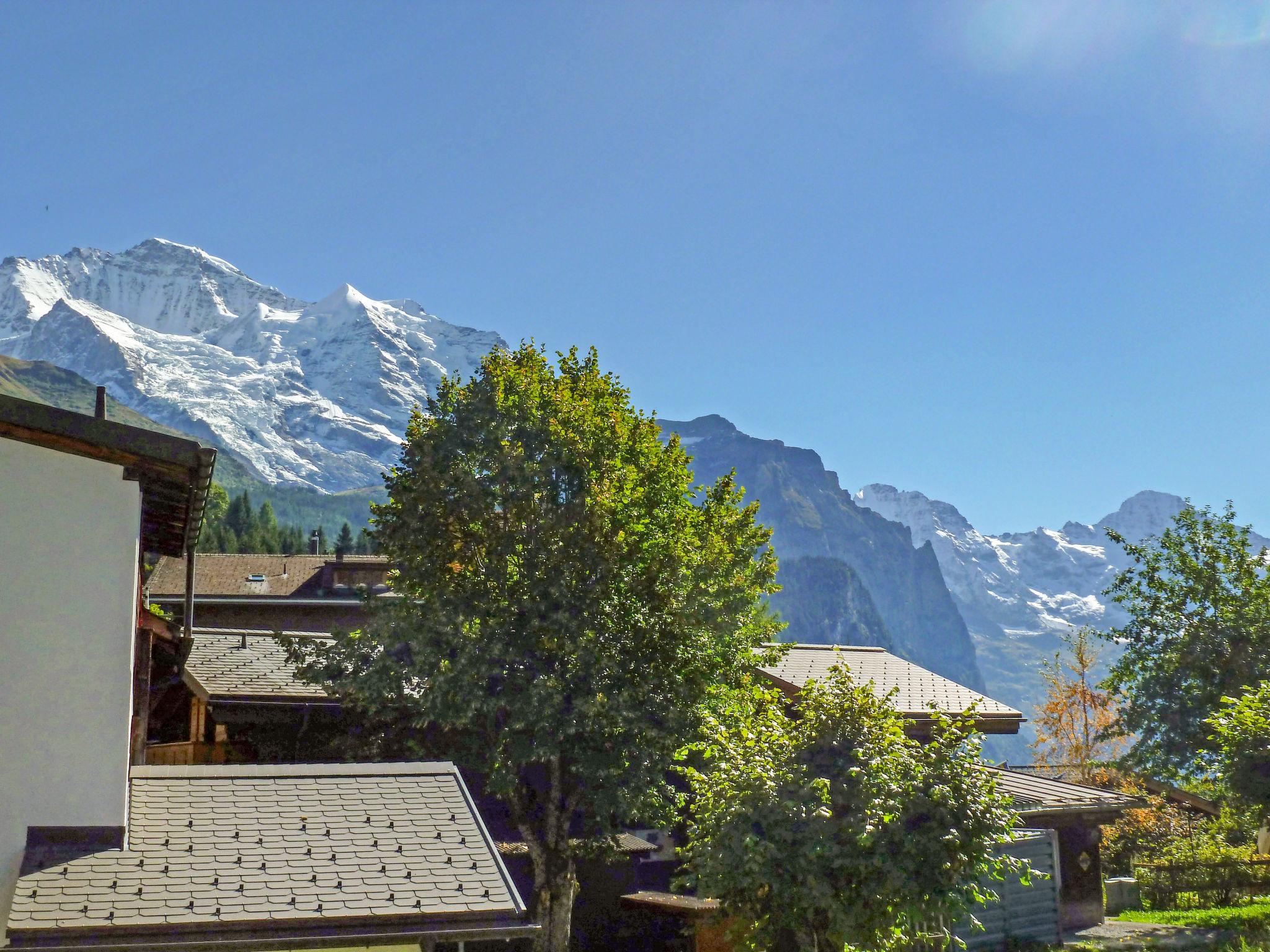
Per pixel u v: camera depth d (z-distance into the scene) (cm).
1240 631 3688
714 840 1744
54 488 1512
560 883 2447
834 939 1700
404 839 1545
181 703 2764
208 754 2705
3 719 1443
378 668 2430
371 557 5738
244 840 1492
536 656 2430
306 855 1472
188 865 1417
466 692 2352
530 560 2447
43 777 1443
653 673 2452
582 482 2531
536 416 2545
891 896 1662
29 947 1238
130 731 1484
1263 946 2709
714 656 2555
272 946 1312
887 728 1802
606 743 2388
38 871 1370
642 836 2989
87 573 1502
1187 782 3747
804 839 1669
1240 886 3778
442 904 1394
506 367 2617
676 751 2388
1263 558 3938
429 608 2448
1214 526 4016
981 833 1716
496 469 2498
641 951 2812
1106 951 2791
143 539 2166
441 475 2475
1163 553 4062
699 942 2647
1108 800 3406
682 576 2500
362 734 2641
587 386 2703
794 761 1744
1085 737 5503
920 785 1714
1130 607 4078
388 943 1348
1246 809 3045
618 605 2494
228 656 2941
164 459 1541
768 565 2705
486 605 2398
